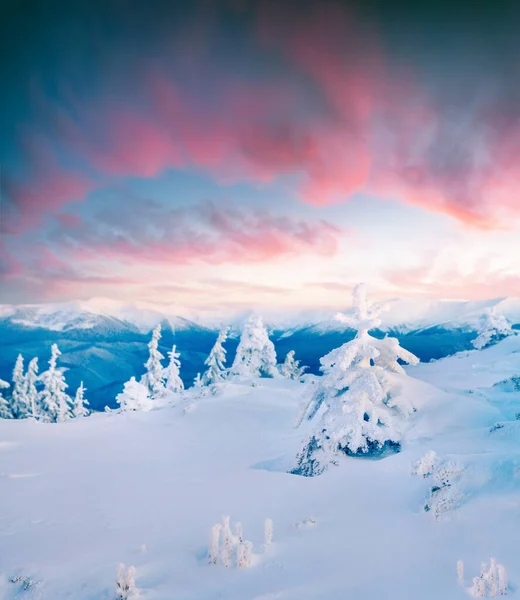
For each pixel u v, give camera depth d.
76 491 12.66
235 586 6.21
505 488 8.59
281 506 10.20
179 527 9.08
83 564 7.24
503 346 46.84
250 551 6.98
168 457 18.02
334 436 13.44
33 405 45.56
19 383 46.03
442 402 15.02
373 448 13.73
